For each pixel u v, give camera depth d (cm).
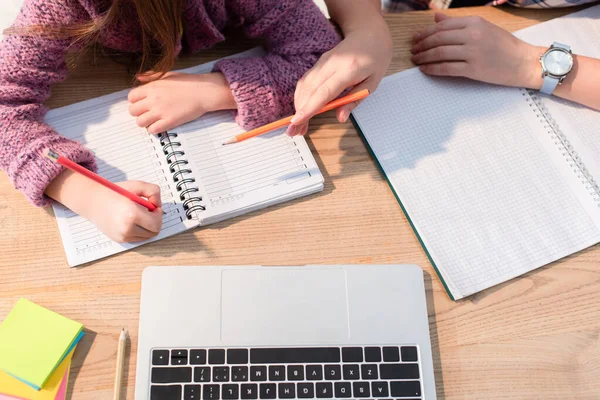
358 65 70
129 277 62
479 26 77
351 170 70
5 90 65
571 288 66
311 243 65
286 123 66
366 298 62
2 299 59
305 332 60
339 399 58
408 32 82
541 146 74
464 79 78
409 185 69
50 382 56
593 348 63
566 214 69
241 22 77
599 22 84
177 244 63
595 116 77
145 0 61
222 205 65
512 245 67
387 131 73
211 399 56
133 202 61
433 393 59
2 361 55
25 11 65
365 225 67
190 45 75
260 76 70
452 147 72
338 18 79
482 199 69
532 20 84
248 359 58
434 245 66
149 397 56
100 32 69
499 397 60
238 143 69
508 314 64
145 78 71
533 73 77
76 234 63
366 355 60
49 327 57
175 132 69
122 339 58
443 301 64
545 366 62
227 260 64
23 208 64
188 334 58
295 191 67
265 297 61
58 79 69
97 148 67
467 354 62
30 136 63
